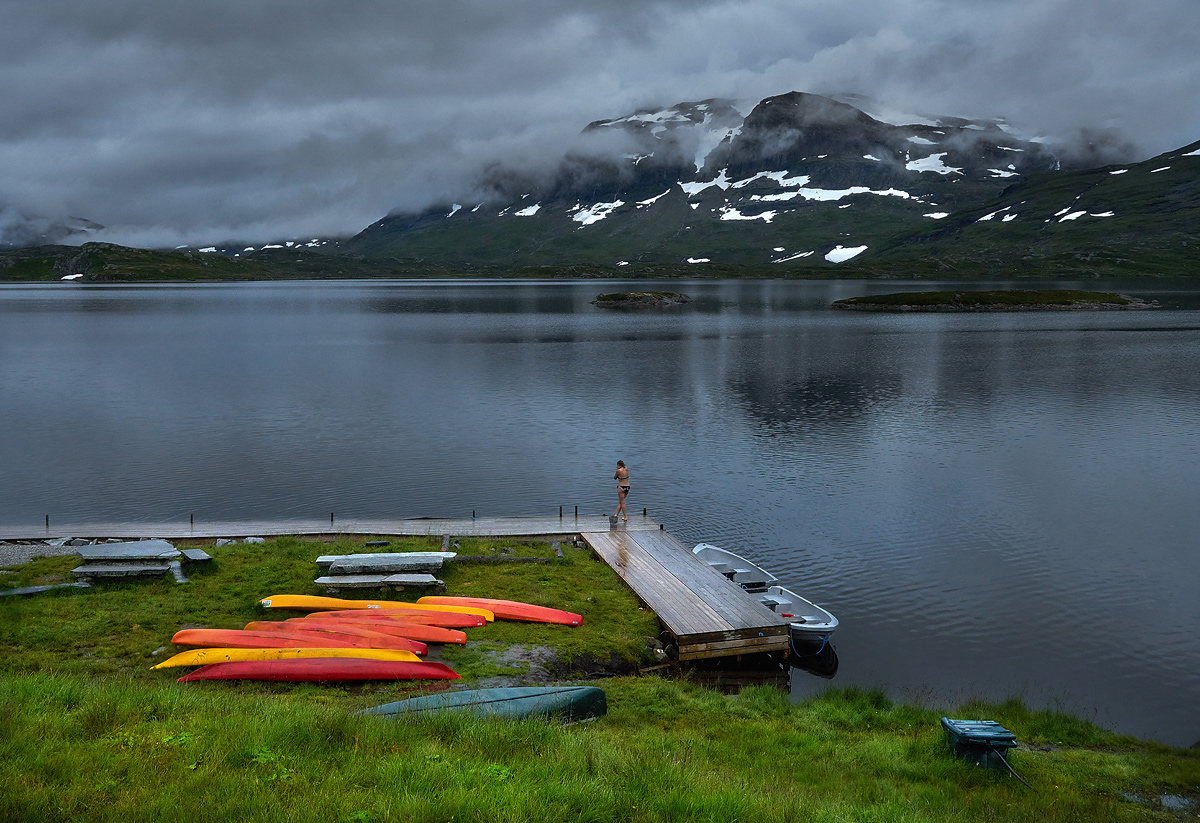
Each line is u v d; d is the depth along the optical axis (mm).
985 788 14312
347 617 20953
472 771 10328
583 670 19969
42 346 109688
